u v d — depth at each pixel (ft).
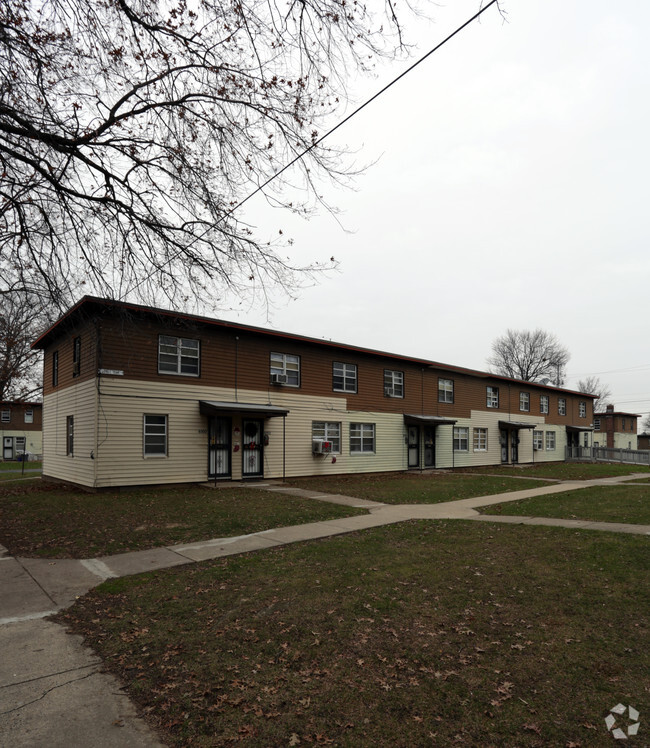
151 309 29.96
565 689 11.96
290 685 12.30
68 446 58.03
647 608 16.96
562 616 16.56
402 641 14.83
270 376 64.03
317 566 22.82
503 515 37.11
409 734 10.29
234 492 49.65
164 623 16.29
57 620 16.74
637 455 119.55
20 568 23.07
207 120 24.44
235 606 17.76
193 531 30.89
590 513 36.60
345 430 73.31
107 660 13.67
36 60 21.34
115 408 50.37
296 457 66.44
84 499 44.01
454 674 12.79
